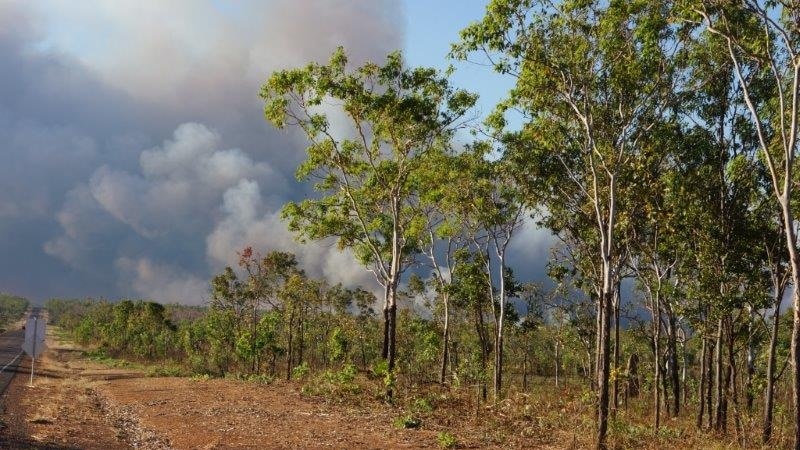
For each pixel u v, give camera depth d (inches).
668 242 951.6
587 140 829.8
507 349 2325.3
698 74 800.3
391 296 1103.6
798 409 545.3
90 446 620.4
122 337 3006.9
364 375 1179.9
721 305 829.2
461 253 1507.1
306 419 816.9
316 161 1123.9
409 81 1004.6
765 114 820.6
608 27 682.2
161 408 933.8
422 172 1151.6
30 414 816.9
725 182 893.8
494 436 735.1
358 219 1270.9
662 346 1408.7
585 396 846.5
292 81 987.3
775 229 870.4
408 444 655.8
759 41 627.5
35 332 1262.3
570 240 1197.7
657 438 801.6
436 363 1723.7
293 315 1804.9
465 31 701.3
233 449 613.0
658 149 856.9
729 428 941.8
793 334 549.6
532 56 698.2
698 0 606.2
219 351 1923.0
